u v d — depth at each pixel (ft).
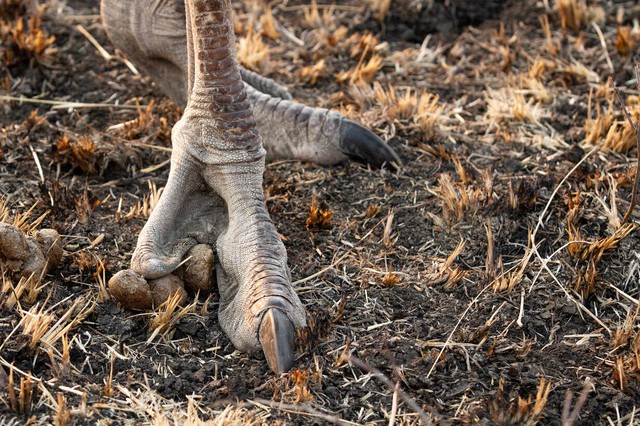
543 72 23.61
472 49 24.97
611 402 14.35
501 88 23.07
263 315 14.52
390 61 24.45
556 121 21.74
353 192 19.17
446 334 15.61
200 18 14.92
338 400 14.16
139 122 20.92
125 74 23.20
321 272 16.79
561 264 17.37
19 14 24.71
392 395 14.30
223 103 15.30
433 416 13.91
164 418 13.43
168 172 19.81
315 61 24.08
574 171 19.61
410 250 17.72
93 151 19.47
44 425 13.28
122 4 19.04
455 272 16.81
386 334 15.49
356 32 25.77
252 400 14.01
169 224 15.88
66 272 16.42
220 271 16.03
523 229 18.13
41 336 14.74
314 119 19.53
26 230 16.99
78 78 22.88
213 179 15.76
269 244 15.26
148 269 15.31
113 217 17.98
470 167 19.81
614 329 16.05
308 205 18.63
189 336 15.37
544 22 25.89
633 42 24.34
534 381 14.65
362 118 21.20
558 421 13.98
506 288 16.72
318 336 15.08
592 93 22.84
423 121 20.94
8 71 22.63
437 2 26.58
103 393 13.99
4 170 19.16
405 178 19.56
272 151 19.99
